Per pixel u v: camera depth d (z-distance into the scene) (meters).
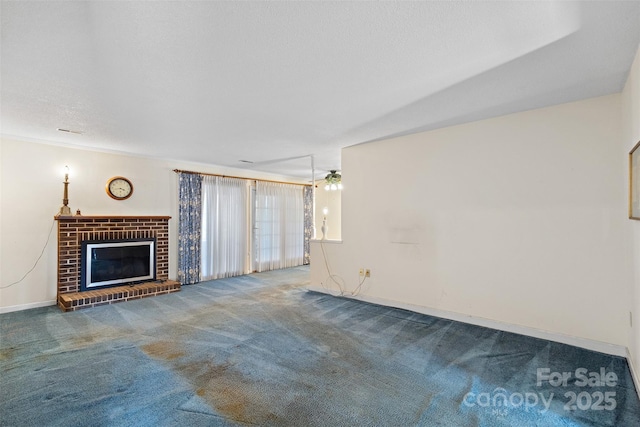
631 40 1.84
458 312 3.58
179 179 5.66
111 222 4.80
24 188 4.12
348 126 3.59
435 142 3.75
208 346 2.90
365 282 4.45
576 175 2.86
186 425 1.79
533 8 1.55
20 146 4.09
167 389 2.16
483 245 3.39
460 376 2.35
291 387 2.20
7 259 4.00
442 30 1.74
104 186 4.81
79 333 3.22
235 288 5.36
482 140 3.39
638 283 2.18
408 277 4.01
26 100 2.76
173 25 1.69
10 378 2.30
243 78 2.35
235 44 1.88
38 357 2.65
